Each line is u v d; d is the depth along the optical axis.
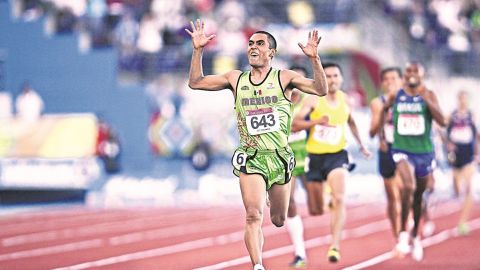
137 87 72.62
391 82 34.81
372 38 79.88
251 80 22.55
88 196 68.81
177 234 45.31
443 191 67.81
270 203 23.59
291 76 22.42
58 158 69.12
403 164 31.81
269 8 79.44
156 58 76.19
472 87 78.94
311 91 22.12
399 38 84.56
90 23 77.31
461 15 89.56
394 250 35.25
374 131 33.59
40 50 74.56
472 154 45.19
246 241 21.94
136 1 78.56
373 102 33.59
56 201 69.75
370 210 58.41
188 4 77.94
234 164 22.69
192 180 70.38
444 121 31.91
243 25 76.94
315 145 31.69
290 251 36.97
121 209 63.44
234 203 67.12
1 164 69.12
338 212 30.61
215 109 71.31
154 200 69.75
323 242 40.53
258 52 22.33
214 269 31.12
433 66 83.75
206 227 48.91
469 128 45.56
